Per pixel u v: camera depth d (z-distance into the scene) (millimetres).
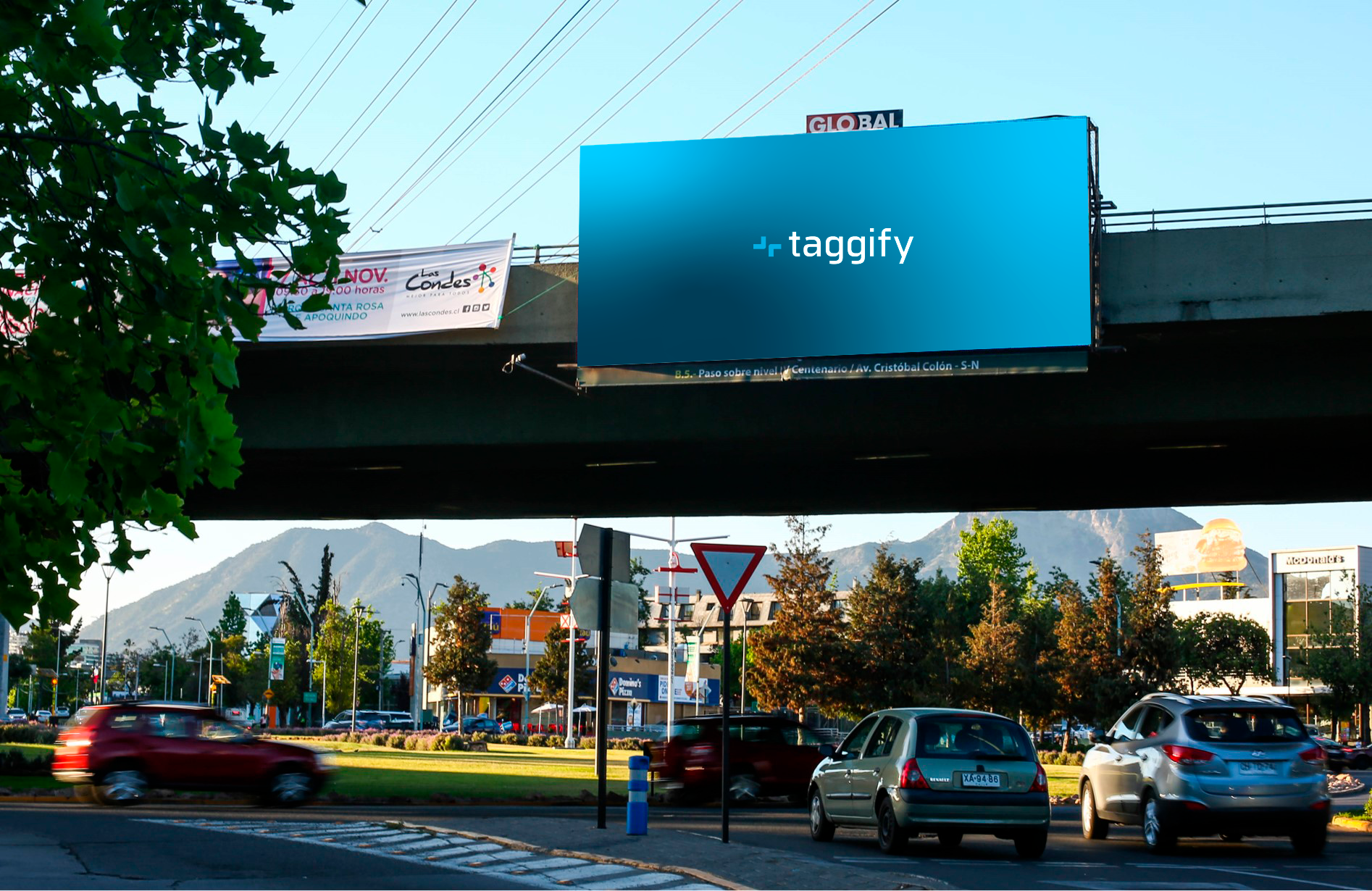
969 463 32875
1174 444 28469
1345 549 86312
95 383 5246
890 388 27062
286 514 37875
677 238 26812
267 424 28562
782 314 26344
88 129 5223
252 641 146625
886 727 17125
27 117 5027
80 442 5094
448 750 59469
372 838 16094
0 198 5258
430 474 34031
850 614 56781
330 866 13250
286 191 5516
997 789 15836
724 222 26797
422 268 26406
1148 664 58375
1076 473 32375
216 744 22562
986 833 15773
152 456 5238
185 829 16969
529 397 28094
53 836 15750
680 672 113000
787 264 26453
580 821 18594
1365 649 67000
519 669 115188
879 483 33125
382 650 140250
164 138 5348
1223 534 106312
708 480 33625
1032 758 16078
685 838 15555
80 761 21938
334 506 36531
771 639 54844
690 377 26359
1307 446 28906
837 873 12875
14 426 5184
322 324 26172
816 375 26078
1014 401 26516
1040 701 59188
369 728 86562
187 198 5207
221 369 5363
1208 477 31922
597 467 32656
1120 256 24562
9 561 5289
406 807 23953
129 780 22016
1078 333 24547
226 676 137625
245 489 35094
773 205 26672
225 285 5438
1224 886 12945
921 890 11867
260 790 22688
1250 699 17250
